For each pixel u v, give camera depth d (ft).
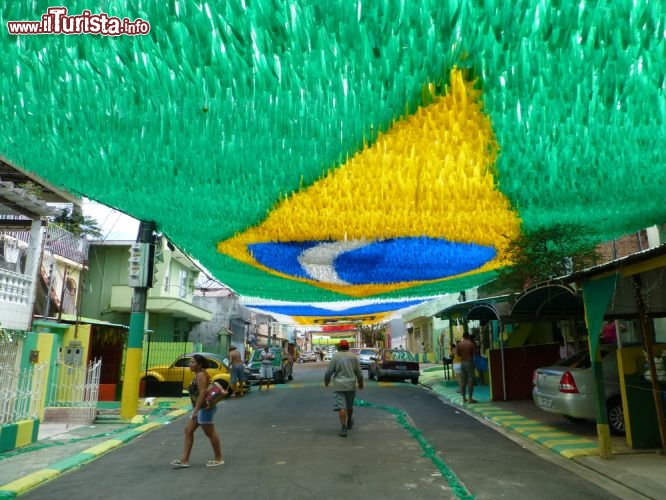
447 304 114.93
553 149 19.99
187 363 58.75
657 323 43.68
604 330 45.50
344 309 82.12
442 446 27.17
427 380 73.61
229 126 17.30
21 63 14.07
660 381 25.89
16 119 17.35
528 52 13.10
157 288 84.38
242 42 12.47
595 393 24.44
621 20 11.98
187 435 23.53
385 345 193.98
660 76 14.56
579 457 24.34
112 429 35.32
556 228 36.68
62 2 11.67
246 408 45.24
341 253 39.73
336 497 18.12
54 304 62.44
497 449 26.63
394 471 21.71
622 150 20.36
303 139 18.29
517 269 41.93
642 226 35.91
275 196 25.23
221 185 23.58
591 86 15.03
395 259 42.19
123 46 12.99
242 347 127.54
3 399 28.91
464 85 14.55
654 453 24.26
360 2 11.07
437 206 27.53
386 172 21.86
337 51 12.67
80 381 47.75
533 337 56.54
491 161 21.04
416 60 13.08
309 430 32.55
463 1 11.15
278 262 43.65
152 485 20.49
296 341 229.25
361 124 16.98
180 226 33.78
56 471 23.07
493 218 31.32
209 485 20.16
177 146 19.10
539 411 39.63
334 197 25.48
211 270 49.44
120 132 18.04
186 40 12.53
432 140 18.52
